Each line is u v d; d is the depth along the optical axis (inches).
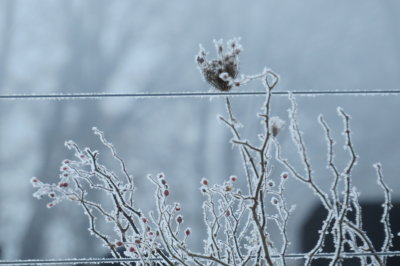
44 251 603.5
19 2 888.9
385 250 133.7
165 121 780.0
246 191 348.5
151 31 941.8
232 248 131.4
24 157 724.0
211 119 775.7
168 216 130.4
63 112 771.4
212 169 754.2
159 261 126.7
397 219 331.3
